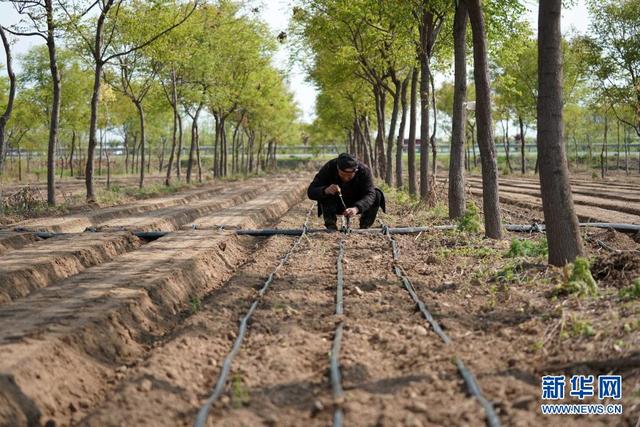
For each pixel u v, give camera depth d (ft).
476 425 16.67
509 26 67.87
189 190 121.90
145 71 108.37
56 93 76.38
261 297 31.91
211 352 24.13
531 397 18.17
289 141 272.72
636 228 52.01
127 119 172.14
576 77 131.54
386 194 95.81
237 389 19.51
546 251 37.32
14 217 67.26
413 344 23.36
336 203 44.42
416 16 67.82
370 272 37.09
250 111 166.91
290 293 32.65
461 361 21.06
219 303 31.42
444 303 29.09
